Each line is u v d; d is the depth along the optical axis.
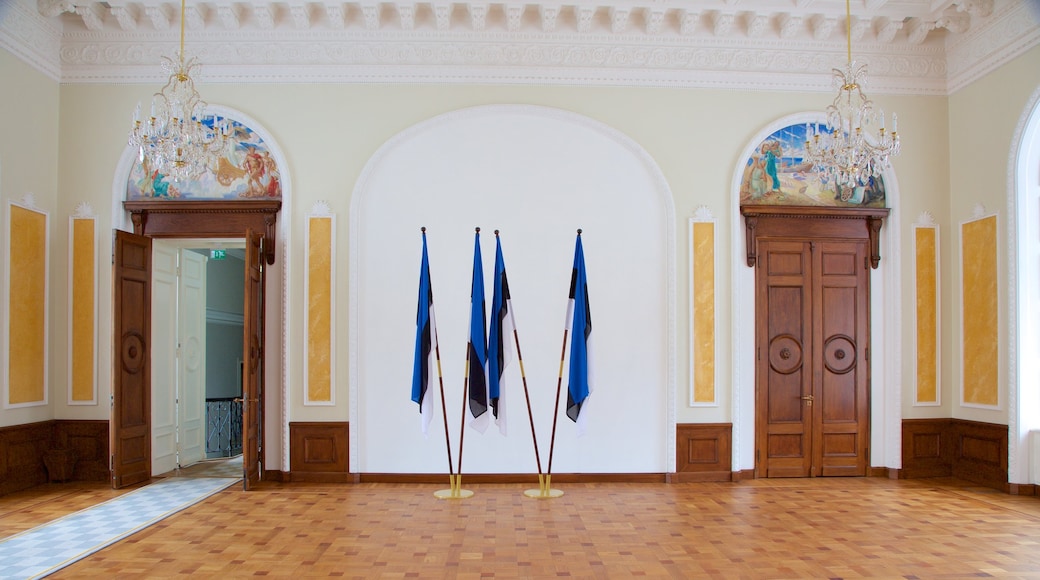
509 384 9.53
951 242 9.98
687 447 9.58
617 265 9.73
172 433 10.40
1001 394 9.02
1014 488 8.73
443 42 9.73
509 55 9.78
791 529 7.09
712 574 5.73
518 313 9.62
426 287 8.66
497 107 9.74
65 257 9.52
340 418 9.47
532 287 9.66
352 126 9.72
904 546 6.50
